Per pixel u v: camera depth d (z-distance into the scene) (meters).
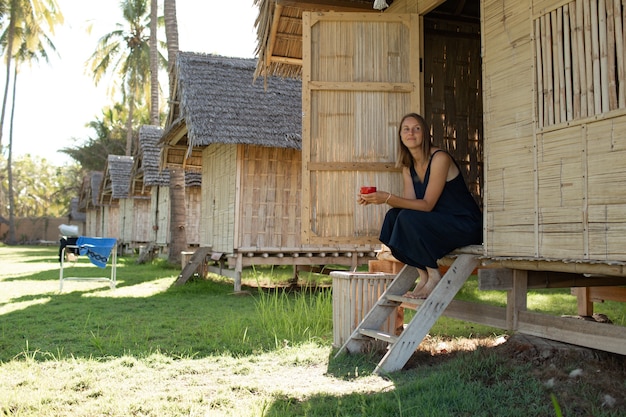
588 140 3.34
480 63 6.32
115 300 8.41
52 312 7.08
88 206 31.38
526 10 3.80
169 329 5.95
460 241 4.18
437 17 6.18
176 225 15.16
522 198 3.77
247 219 10.27
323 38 4.90
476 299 8.22
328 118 4.86
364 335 4.57
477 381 3.50
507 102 3.93
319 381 3.92
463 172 6.17
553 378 3.36
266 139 9.91
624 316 6.69
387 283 4.98
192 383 3.90
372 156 4.86
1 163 56.62
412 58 4.92
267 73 6.65
